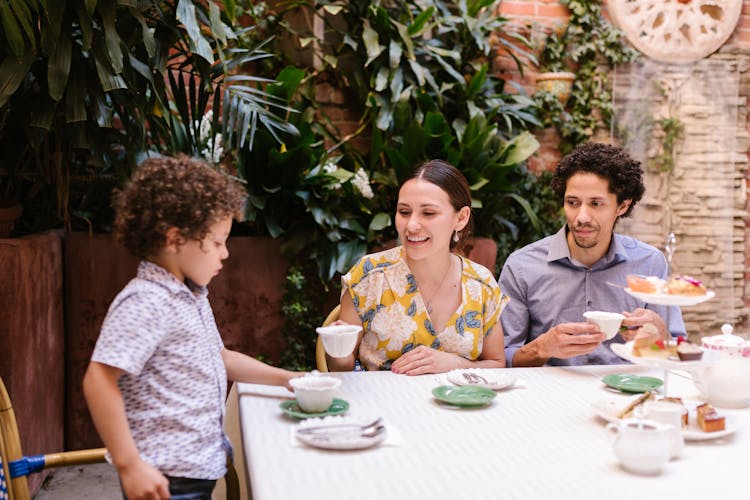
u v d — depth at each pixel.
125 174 2.51
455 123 3.77
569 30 4.17
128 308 1.21
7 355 2.25
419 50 3.82
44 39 2.13
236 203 1.34
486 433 1.25
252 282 3.17
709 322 3.96
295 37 3.85
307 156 3.14
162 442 1.22
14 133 2.53
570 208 2.00
